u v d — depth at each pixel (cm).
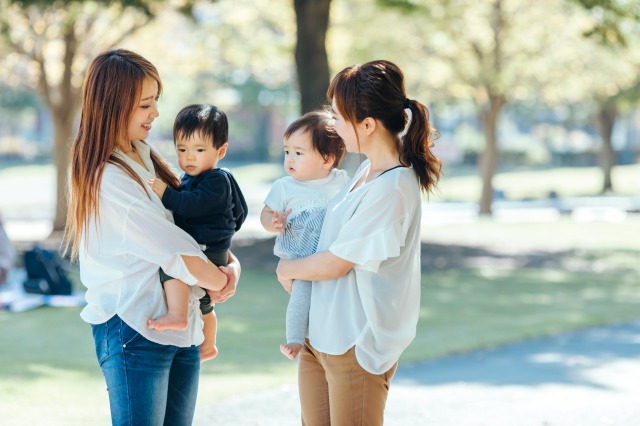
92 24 2577
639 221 3834
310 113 484
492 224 3594
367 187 442
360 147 452
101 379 943
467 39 3328
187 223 445
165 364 425
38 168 6875
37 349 1104
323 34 2144
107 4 2108
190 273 424
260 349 1156
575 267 2383
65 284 1468
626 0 1903
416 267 460
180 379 445
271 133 8275
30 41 2708
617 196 5516
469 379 974
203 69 3384
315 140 471
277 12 3050
